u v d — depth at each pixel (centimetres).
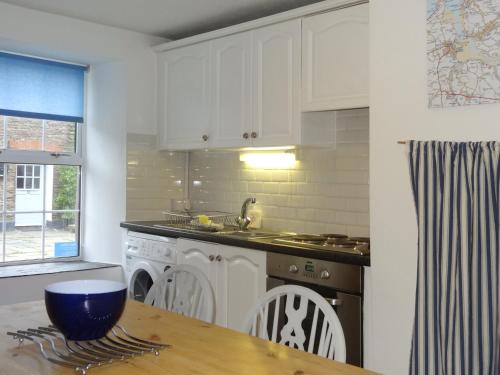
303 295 173
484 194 189
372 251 232
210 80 364
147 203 410
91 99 420
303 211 345
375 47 231
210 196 418
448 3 207
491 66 197
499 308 185
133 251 385
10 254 388
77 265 395
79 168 424
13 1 337
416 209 202
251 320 177
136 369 130
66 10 353
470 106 203
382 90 229
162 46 399
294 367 133
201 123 371
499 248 186
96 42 379
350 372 130
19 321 174
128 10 352
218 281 318
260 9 347
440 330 195
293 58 309
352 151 317
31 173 398
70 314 140
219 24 380
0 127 381
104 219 410
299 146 318
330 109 291
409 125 221
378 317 229
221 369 131
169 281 222
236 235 326
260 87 328
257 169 378
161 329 165
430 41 212
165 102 403
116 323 153
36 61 391
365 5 276
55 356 139
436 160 198
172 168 427
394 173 225
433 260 198
